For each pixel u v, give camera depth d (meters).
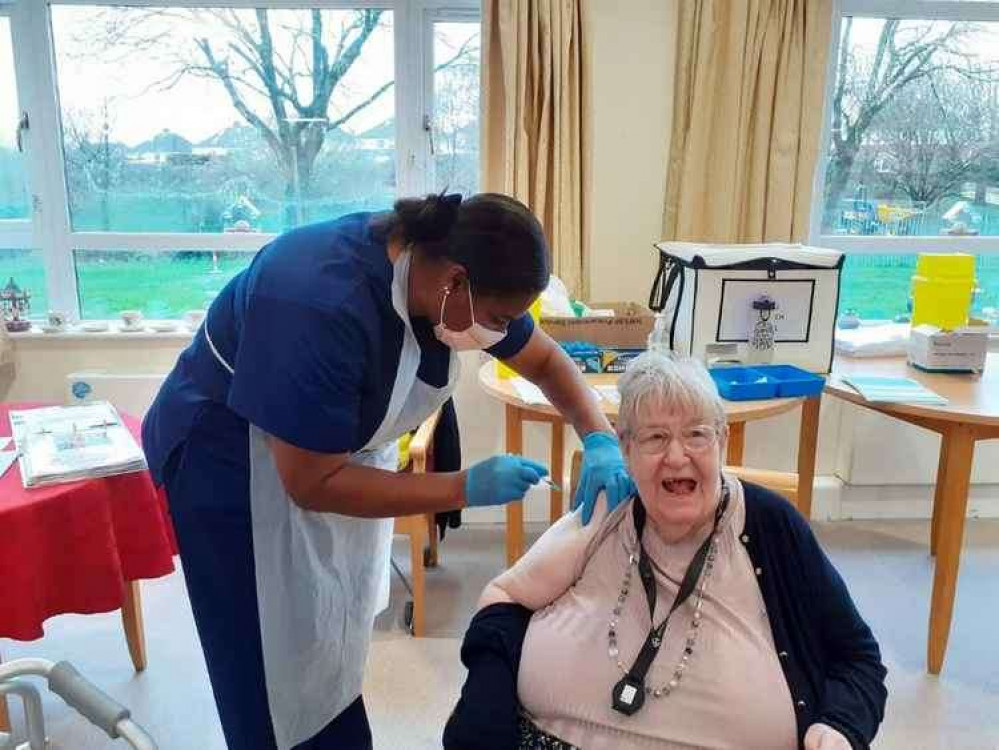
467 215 1.22
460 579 2.86
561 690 1.35
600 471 1.48
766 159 2.98
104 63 3.08
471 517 3.32
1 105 3.11
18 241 3.21
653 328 2.55
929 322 2.69
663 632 1.33
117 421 2.16
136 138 3.14
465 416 3.18
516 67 2.83
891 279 3.36
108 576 1.81
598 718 1.33
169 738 2.04
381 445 1.58
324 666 1.59
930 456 3.26
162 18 3.06
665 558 1.38
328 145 3.18
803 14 2.88
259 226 3.24
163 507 1.95
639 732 1.30
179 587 2.77
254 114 3.14
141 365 3.13
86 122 3.12
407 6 3.03
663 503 1.33
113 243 3.21
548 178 2.96
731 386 2.20
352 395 1.29
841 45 3.16
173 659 2.37
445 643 2.47
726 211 2.98
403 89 3.11
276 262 1.30
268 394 1.23
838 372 2.54
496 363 2.48
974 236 3.34
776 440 3.28
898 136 3.25
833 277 2.43
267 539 1.46
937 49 3.18
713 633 1.31
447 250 1.23
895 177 3.29
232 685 1.54
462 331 1.33
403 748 2.02
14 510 1.65
